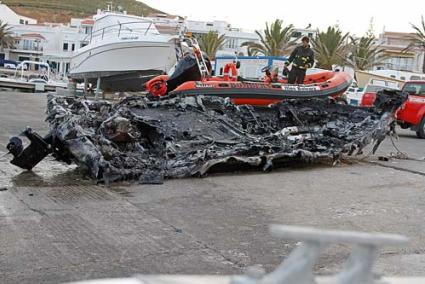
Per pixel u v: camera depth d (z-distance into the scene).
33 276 4.24
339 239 1.57
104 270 4.42
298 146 9.48
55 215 5.91
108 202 6.58
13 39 71.62
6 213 5.90
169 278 1.81
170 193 7.18
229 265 4.69
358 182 8.42
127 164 7.94
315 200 7.14
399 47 70.56
